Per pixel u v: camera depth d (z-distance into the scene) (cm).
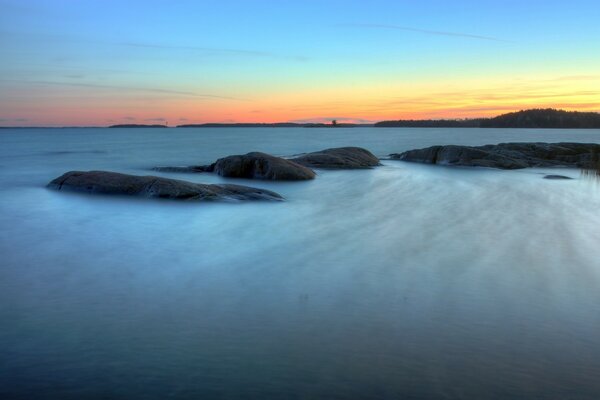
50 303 672
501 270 837
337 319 616
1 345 541
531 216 1388
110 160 3978
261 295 704
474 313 639
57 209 1470
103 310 646
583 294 715
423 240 1070
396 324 601
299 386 460
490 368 496
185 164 3612
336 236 1113
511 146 3688
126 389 454
